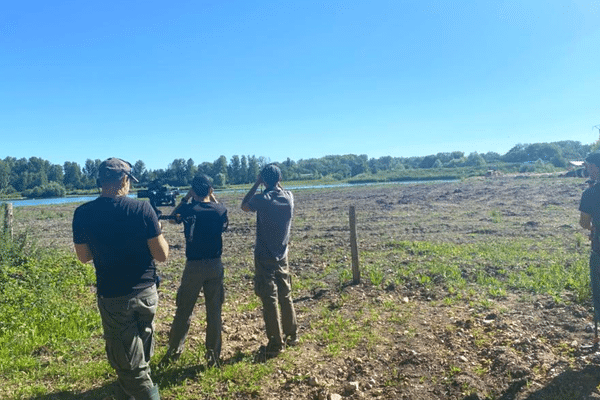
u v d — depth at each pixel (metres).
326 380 4.39
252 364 4.76
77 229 3.38
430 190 35.53
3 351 5.23
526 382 4.06
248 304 7.18
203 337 5.74
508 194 27.12
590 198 4.39
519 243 11.16
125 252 3.37
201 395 4.18
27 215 27.41
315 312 6.61
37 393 4.33
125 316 3.38
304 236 14.18
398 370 4.53
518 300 6.62
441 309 6.39
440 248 10.72
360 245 11.85
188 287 4.70
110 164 3.51
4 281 7.62
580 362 4.38
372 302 6.89
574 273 7.71
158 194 18.44
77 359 5.14
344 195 35.66
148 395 3.48
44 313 6.49
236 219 20.17
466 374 4.32
